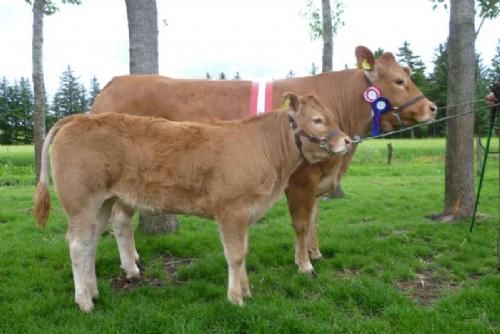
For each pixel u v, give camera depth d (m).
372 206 9.33
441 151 26.47
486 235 6.56
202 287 4.75
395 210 9.04
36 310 4.20
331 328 3.86
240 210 4.18
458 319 4.02
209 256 5.65
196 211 4.33
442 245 6.13
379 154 25.61
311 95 4.34
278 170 4.41
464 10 7.18
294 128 4.34
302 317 4.12
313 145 4.30
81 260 4.17
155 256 5.86
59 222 7.60
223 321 3.95
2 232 7.06
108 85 5.66
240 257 4.22
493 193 10.70
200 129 4.30
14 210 8.86
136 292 4.69
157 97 5.34
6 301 4.39
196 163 4.16
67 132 4.14
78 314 4.14
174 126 4.31
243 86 5.33
